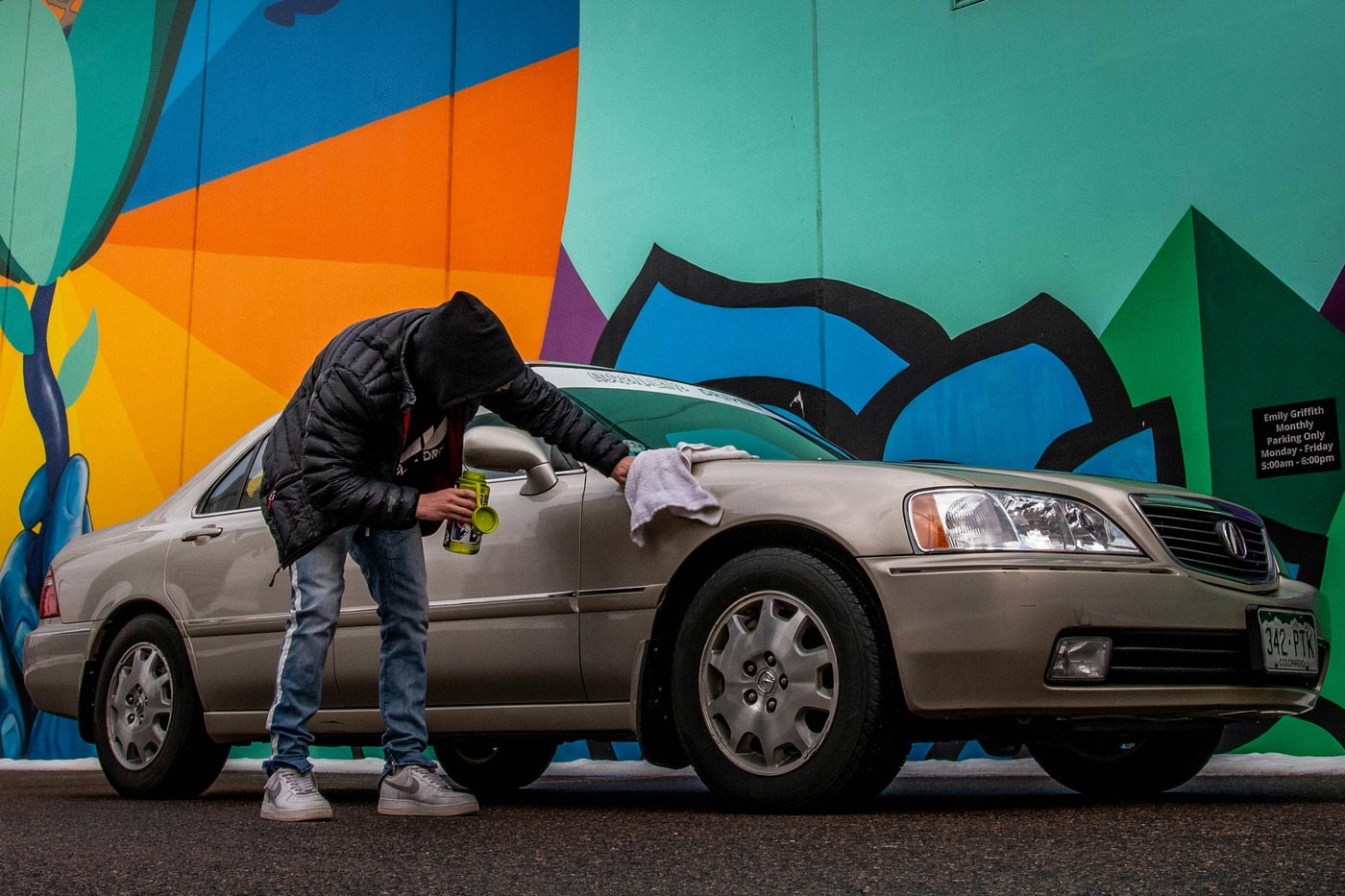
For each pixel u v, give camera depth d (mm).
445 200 7895
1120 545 3006
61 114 10078
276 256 8570
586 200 7348
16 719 9094
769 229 6609
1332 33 5098
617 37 7395
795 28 6703
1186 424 5258
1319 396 4957
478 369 3002
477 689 3662
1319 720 4805
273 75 8852
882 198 6258
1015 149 5875
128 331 9242
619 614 3371
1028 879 1953
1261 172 5199
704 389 4383
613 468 3334
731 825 2754
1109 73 5656
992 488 3006
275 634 4094
